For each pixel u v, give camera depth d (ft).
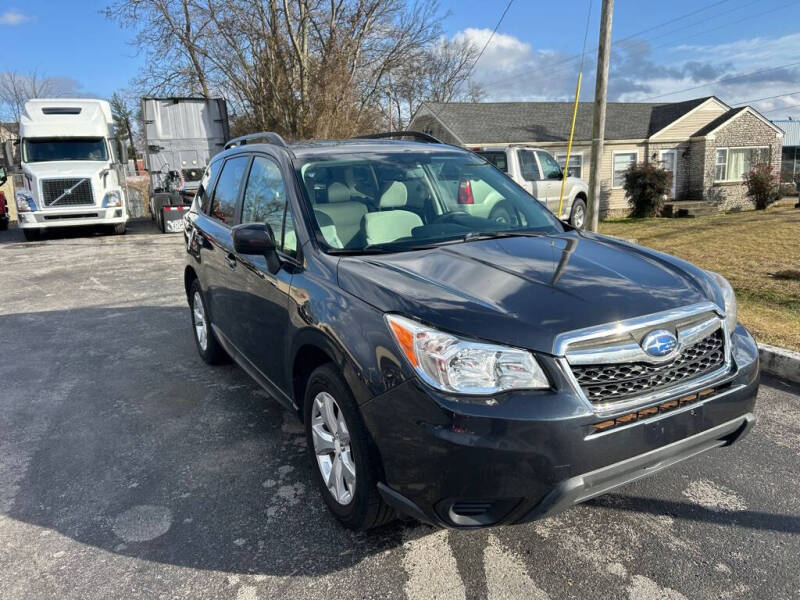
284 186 11.48
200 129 59.62
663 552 8.63
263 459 11.71
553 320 7.50
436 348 7.33
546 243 10.64
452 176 12.89
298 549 8.90
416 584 8.09
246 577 8.32
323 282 9.37
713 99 83.46
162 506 10.14
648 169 73.36
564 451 7.09
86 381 16.40
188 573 8.45
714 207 73.51
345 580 8.21
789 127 146.61
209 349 16.56
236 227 10.52
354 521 8.80
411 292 8.14
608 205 81.46
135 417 13.88
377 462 8.08
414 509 7.61
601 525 9.31
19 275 34.27
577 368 7.34
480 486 7.11
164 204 54.90
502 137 79.41
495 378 7.23
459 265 9.20
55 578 8.41
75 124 52.03
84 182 51.11
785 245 39.96
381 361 7.77
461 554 8.70
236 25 78.64
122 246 46.29
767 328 17.78
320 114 76.33
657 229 56.95
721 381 8.27
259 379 12.37
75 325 22.50
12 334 21.54
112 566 8.63
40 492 10.71
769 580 7.99
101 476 11.22
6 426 13.64
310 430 9.89
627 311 7.75
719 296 8.87
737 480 10.46
